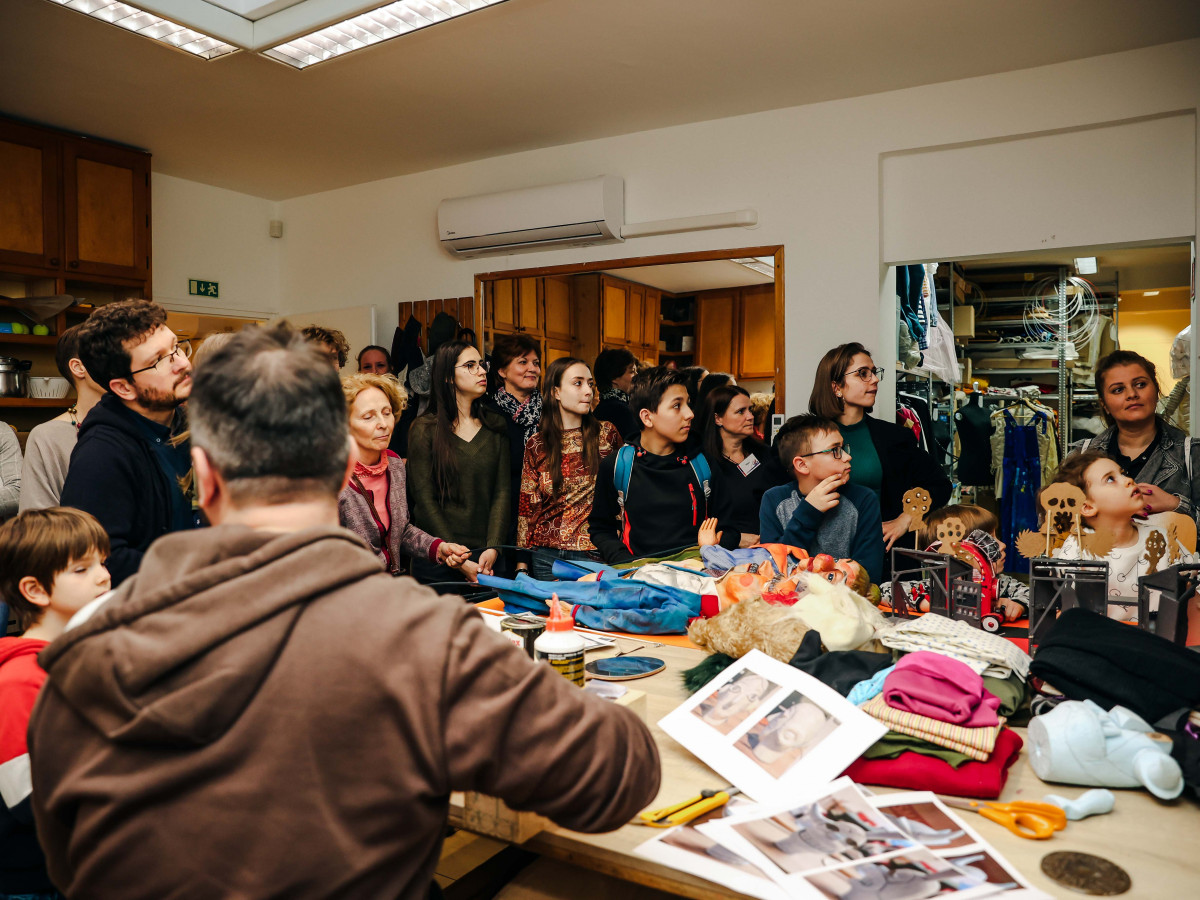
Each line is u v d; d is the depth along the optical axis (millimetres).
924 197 3572
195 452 675
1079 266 5609
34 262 3906
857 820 909
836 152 3654
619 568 2045
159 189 4762
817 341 3701
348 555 630
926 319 4371
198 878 559
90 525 1482
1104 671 1086
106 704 571
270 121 3939
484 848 1371
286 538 615
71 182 4043
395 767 582
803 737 1060
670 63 3277
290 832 562
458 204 4477
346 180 4945
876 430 2867
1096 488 1536
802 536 2031
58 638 604
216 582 591
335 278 5148
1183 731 1000
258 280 5289
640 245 4125
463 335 4645
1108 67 3158
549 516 2881
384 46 3131
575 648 1262
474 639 626
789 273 3758
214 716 559
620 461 2590
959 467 4633
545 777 613
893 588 1651
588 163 4254
